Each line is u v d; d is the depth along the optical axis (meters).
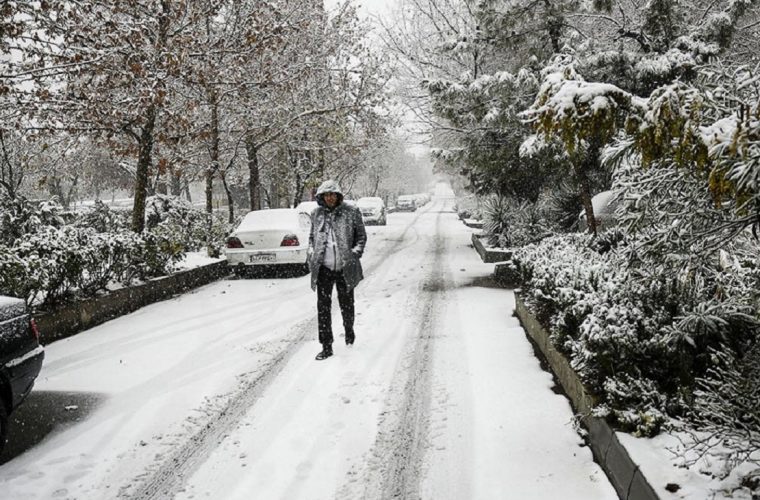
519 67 11.27
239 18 13.01
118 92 12.01
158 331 7.57
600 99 3.04
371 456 3.92
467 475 3.62
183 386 5.45
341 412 4.67
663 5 8.95
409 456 3.90
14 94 9.95
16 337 4.17
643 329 3.90
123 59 10.36
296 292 10.16
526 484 3.46
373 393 5.04
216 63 12.34
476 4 11.04
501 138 11.45
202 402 5.03
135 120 10.84
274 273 12.56
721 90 2.95
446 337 6.76
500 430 4.20
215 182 38.34
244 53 12.40
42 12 9.30
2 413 4.04
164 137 11.29
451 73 14.45
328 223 6.20
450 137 14.21
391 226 27.77
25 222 12.90
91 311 7.90
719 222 3.35
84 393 5.33
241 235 11.66
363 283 10.82
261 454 4.03
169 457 4.04
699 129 2.75
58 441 4.34
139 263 9.52
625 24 9.92
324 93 19.14
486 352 6.09
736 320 3.75
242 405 4.93
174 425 4.57
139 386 5.48
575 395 4.41
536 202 13.40
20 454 4.15
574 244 7.64
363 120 19.03
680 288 4.00
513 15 10.48
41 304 7.33
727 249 3.84
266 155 22.19
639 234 3.96
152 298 9.52
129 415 4.79
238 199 41.66
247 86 14.01
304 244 11.84
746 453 2.89
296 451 4.04
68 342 7.11
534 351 6.06
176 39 10.62
